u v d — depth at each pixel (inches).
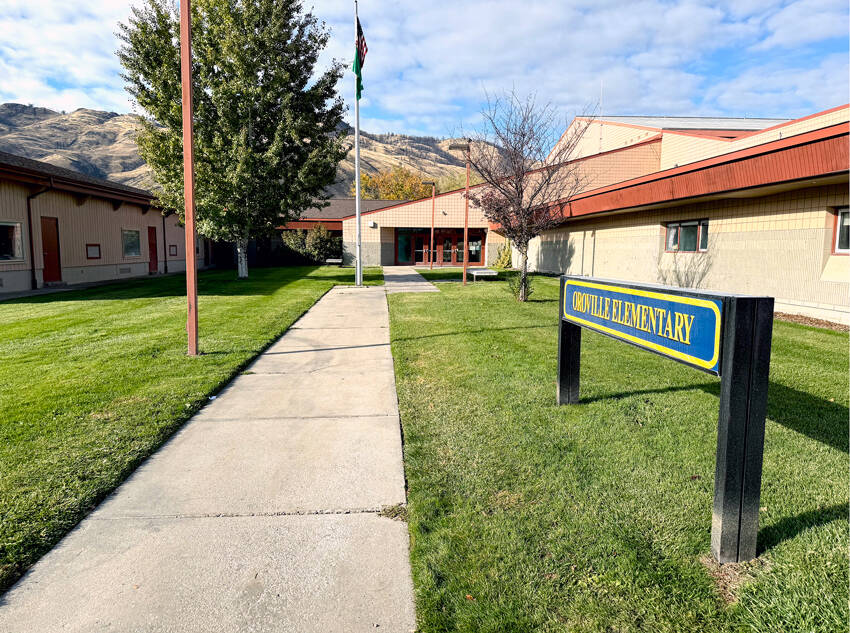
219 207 701.9
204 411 186.7
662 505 115.3
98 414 176.9
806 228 386.9
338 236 1401.3
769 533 104.0
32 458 140.7
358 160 683.4
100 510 116.6
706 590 87.6
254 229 769.6
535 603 85.0
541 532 105.2
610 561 95.6
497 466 136.6
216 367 243.4
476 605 84.7
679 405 185.5
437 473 132.7
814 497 118.1
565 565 94.7
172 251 1034.7
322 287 665.0
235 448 152.6
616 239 679.7
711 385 211.3
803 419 169.5
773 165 355.9
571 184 676.7
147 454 146.5
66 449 146.9
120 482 130.1
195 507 118.0
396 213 1284.4
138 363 251.3
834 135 306.5
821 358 261.4
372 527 109.9
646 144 776.3
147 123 703.7
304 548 102.0
